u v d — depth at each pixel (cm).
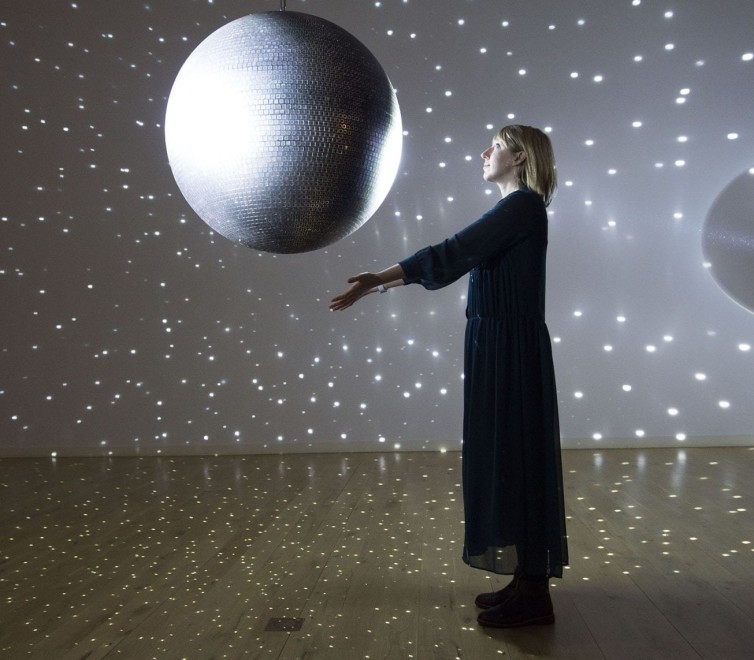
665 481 355
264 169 121
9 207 457
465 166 441
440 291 446
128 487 374
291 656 179
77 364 460
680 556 247
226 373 455
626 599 212
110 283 457
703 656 175
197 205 132
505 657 177
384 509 318
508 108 438
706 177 428
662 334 434
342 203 127
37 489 374
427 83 441
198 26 448
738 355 430
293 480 380
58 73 454
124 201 454
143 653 183
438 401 448
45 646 188
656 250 433
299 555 258
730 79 424
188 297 455
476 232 193
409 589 224
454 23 439
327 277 450
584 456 420
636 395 437
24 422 462
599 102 433
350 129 122
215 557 257
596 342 438
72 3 452
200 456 453
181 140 125
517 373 198
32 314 459
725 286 429
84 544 277
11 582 237
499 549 195
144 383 458
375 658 178
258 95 118
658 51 429
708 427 434
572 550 256
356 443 452
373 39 442
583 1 432
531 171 207
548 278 440
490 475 197
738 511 299
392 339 449
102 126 454
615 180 434
